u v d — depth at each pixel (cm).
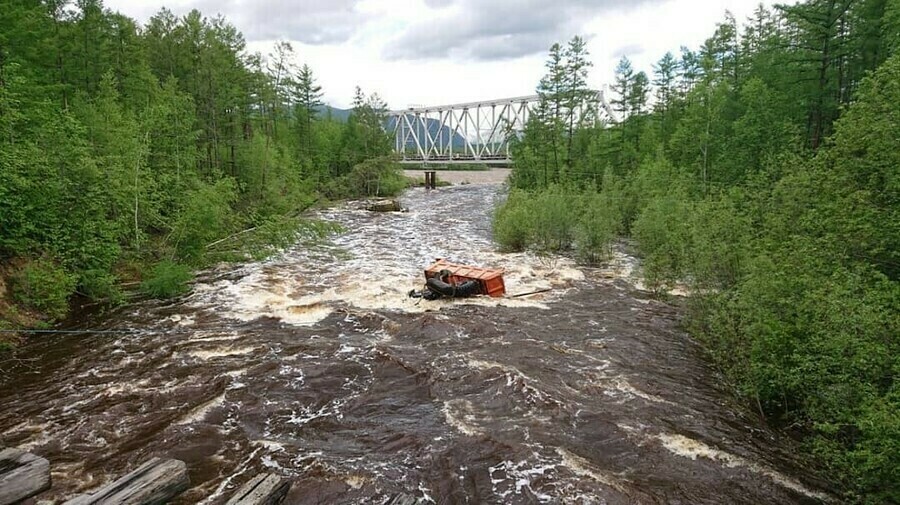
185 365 1483
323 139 7231
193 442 1090
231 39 5072
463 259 3034
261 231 2892
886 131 1235
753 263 1361
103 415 1196
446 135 15625
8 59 2484
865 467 812
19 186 1827
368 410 1242
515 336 1739
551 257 3091
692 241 1883
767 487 956
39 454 1046
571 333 1788
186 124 3462
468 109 12231
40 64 3103
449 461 1021
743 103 3847
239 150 4497
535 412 1222
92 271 2005
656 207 2870
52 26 3231
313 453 1049
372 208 5403
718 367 1494
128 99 3562
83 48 3519
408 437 1111
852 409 908
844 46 2853
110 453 1050
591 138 5650
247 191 4303
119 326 1812
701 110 4097
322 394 1318
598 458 1042
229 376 1407
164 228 2769
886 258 1227
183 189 2998
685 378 1434
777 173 1994
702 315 1614
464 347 1636
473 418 1200
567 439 1108
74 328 1791
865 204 1230
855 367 908
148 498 494
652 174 3866
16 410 1220
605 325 1873
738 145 3422
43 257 1916
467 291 2195
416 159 12069
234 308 2033
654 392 1338
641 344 1688
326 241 3547
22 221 1841
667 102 5616
